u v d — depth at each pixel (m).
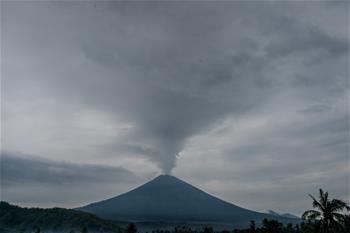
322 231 61.94
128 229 157.38
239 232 191.00
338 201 61.97
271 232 127.06
